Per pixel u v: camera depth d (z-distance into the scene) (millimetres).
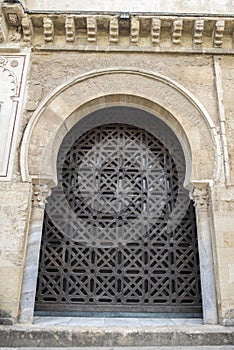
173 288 5840
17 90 6020
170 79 6125
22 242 4984
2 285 4742
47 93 6039
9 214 5125
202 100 6008
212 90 6117
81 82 6145
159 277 5887
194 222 6238
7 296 4691
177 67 6289
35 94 6012
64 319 5148
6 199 5211
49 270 5953
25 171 5383
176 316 5594
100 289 5871
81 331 3945
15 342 3877
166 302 5742
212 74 6254
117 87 6109
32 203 5340
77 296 5738
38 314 5555
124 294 5781
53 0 6703
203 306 4898
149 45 6445
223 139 5652
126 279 5914
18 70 6191
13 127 5711
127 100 6168
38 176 5426
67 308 5641
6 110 5859
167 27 6418
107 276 5902
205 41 6461
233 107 5953
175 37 6336
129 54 6391
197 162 5570
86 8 6652
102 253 6059
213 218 5176
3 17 6145
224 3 6762
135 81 6168
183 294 5773
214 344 3916
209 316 4785
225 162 5512
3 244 4957
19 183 5312
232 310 4656
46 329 3996
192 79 6191
